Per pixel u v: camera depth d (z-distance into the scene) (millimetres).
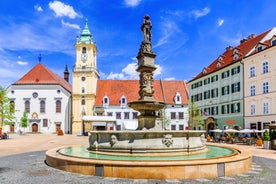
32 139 43812
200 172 10688
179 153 13875
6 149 24531
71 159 11812
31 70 78750
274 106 38219
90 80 73625
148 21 18141
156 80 78625
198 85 60094
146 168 10422
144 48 17875
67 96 75750
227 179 10562
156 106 17109
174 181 10070
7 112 51375
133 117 71625
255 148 27781
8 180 10500
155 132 13664
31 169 12734
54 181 10125
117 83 77625
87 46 74250
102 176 10781
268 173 12031
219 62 53438
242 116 44656
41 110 74875
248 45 48688
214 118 52750
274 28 45688
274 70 38375
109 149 14359
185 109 72312
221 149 17266
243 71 44875
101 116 66625
